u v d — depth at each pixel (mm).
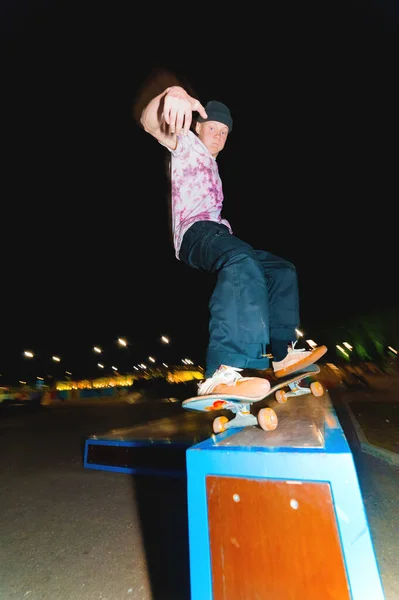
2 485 4074
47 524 2926
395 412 7391
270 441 1030
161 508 3107
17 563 2320
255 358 1598
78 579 2086
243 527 903
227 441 1093
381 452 4480
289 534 857
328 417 1416
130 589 1950
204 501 958
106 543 2518
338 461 836
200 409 1474
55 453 5566
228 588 893
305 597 820
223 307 1642
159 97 1879
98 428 8008
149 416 9719
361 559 789
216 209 2074
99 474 4262
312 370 1980
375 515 2822
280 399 2094
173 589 1913
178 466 3941
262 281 1695
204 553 933
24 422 9891
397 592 1809
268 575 863
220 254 1760
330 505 830
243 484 919
